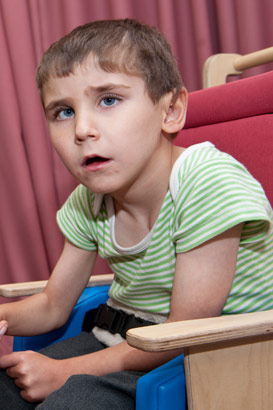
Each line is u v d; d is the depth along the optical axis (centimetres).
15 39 149
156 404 58
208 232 67
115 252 83
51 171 154
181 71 155
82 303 98
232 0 147
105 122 68
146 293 81
